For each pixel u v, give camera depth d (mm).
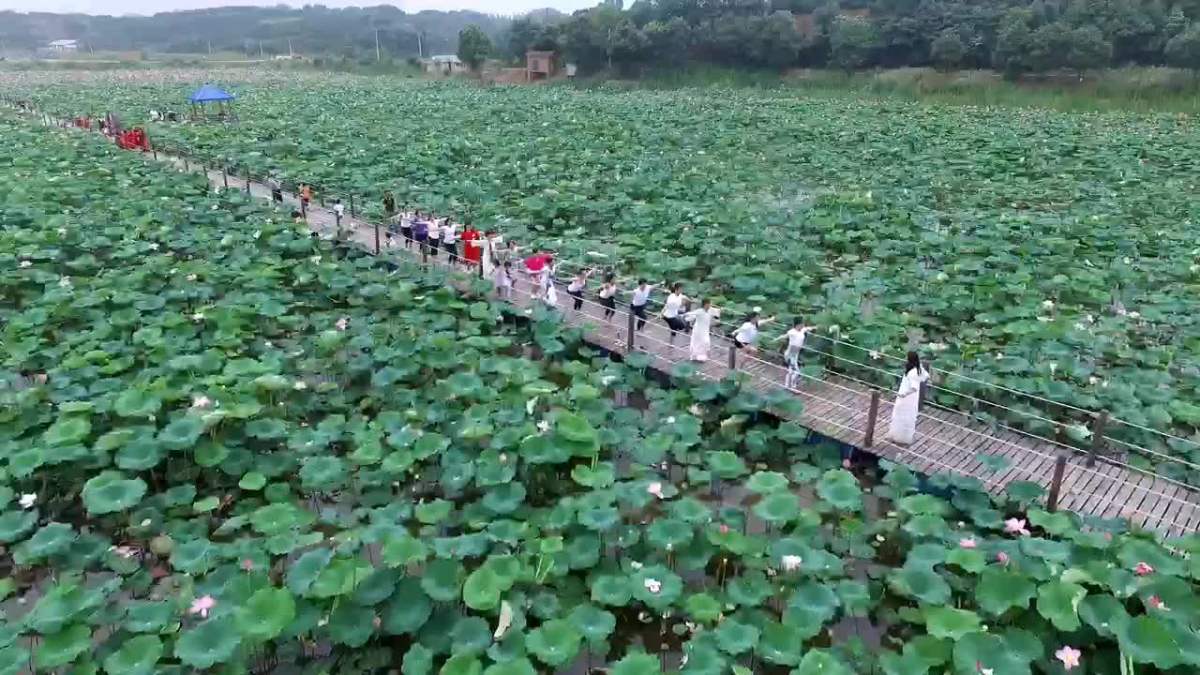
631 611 9906
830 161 38531
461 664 8141
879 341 16266
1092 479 12000
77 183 28359
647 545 10648
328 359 15773
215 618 8484
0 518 10227
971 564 9422
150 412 12484
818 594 9297
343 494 11977
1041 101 61156
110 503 10375
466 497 11969
